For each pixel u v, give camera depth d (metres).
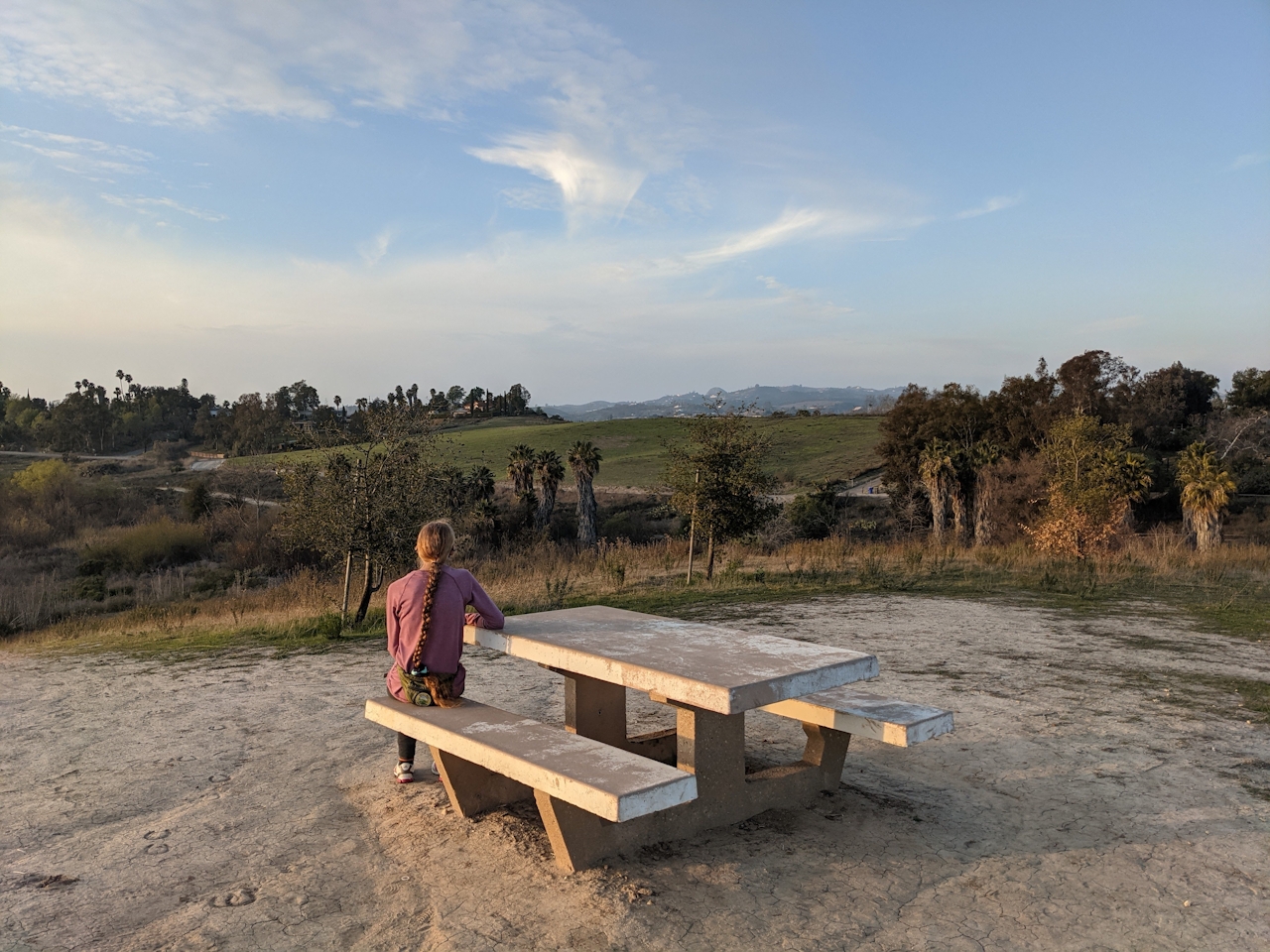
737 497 16.06
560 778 3.15
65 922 3.15
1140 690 6.73
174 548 47.91
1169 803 4.25
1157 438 63.09
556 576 16.69
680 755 3.96
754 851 3.69
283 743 5.66
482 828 3.96
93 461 115.62
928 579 14.83
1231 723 5.76
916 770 4.82
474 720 3.96
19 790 4.83
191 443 150.38
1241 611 11.20
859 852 3.68
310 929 3.05
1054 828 3.94
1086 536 18.19
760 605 12.05
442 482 13.48
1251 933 2.96
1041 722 5.79
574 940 2.93
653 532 52.62
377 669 8.44
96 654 11.10
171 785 4.82
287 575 36.03
